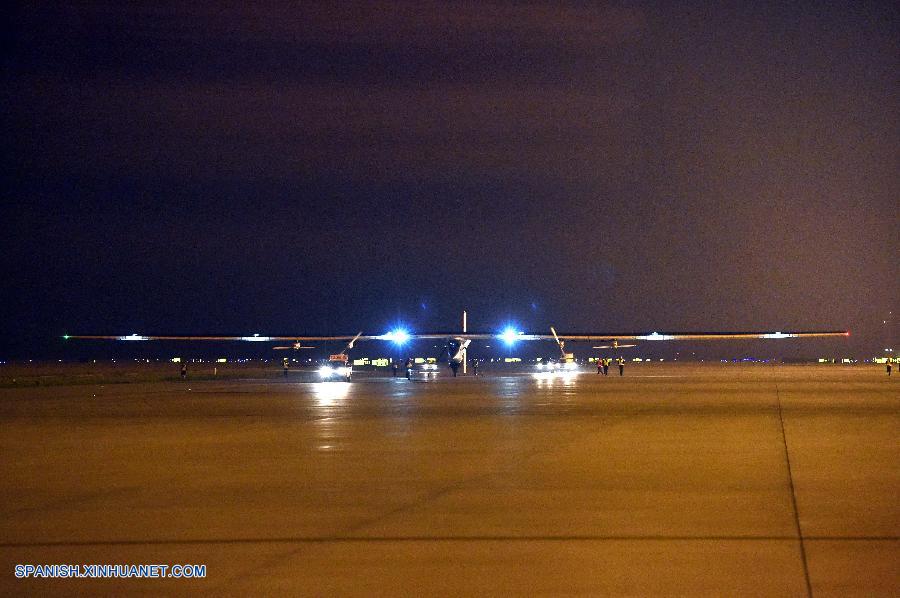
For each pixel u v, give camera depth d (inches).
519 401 6205.7
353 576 1494.8
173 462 2923.2
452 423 4382.4
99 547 1713.8
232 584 1456.7
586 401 6190.9
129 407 5738.2
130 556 1642.5
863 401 6097.4
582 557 1610.5
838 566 1541.6
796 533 1798.7
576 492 2293.3
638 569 1525.6
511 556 1620.3
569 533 1806.1
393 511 2047.2
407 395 7155.5
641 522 1908.2
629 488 2352.4
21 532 1846.7
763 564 1555.1
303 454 3127.5
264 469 2743.6
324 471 2694.4
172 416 4923.7
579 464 2827.3
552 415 4879.4
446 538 1768.0
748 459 2938.0
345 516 1990.7
